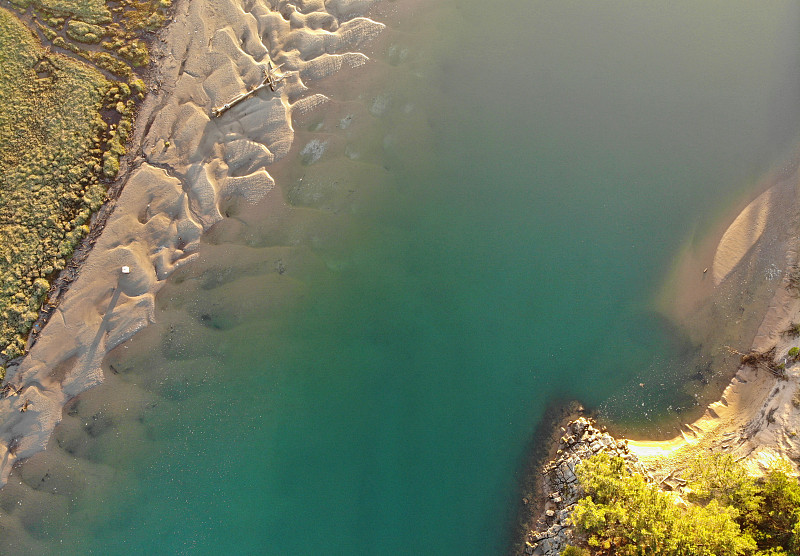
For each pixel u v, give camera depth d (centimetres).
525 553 1548
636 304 1630
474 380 1645
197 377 1647
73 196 1675
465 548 1582
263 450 1633
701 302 1608
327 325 1673
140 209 1694
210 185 1703
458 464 1617
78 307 1650
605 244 1662
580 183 1700
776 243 1595
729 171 1661
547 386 1619
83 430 1623
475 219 1705
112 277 1664
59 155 1691
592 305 1641
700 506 1409
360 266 1697
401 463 1631
